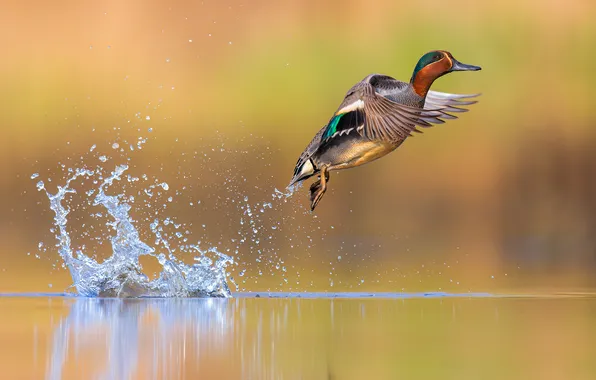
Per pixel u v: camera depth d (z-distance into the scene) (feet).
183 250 42.24
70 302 29.35
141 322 24.09
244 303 29.37
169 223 45.68
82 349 19.63
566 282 35.76
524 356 19.19
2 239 45.01
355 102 26.84
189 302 29.60
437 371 17.40
